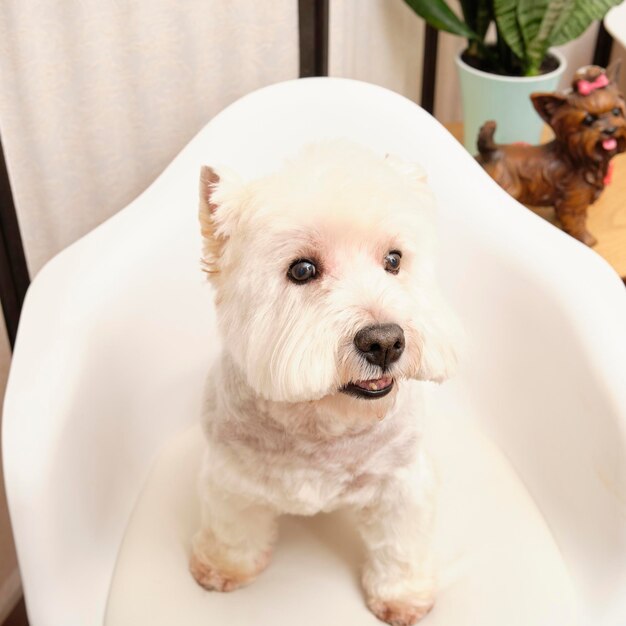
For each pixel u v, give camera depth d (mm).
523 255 1179
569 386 1082
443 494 1132
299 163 877
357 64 1658
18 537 952
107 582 1059
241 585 1043
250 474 953
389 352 792
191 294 1225
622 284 1125
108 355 1089
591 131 1295
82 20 1211
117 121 1341
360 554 1079
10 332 1358
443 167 1265
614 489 999
